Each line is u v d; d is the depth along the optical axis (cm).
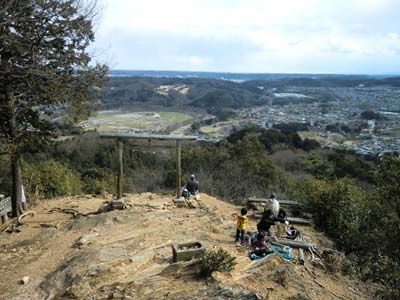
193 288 603
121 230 984
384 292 636
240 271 688
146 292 601
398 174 632
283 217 1127
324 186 1275
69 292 632
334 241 1076
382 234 616
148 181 2430
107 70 1322
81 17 1183
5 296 679
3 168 1625
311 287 695
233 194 2105
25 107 1209
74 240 956
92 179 2212
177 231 952
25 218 1271
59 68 1196
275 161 3128
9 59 1090
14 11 1039
